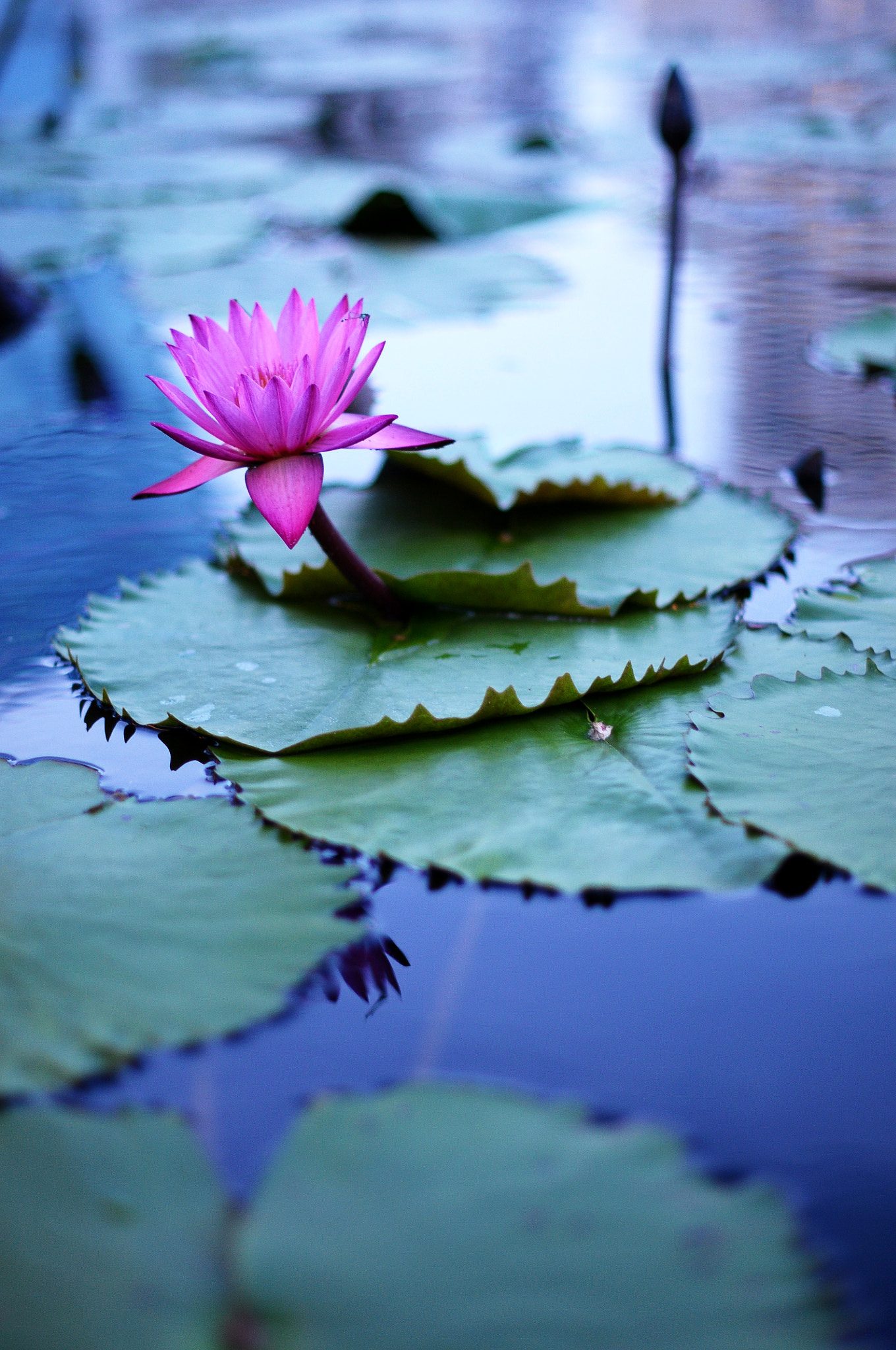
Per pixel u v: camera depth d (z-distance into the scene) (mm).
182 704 882
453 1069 745
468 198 2113
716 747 844
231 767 850
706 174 2424
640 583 958
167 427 865
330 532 922
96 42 5008
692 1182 708
